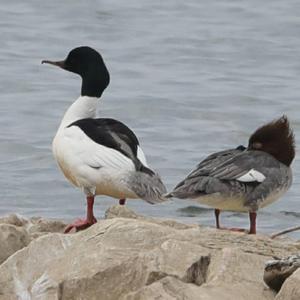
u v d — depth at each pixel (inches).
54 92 1025.5
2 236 385.4
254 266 337.1
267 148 458.6
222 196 444.5
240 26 1386.6
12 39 1285.7
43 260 355.9
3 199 673.6
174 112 963.3
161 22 1398.9
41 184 706.2
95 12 1434.5
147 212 639.1
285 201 664.4
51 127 891.4
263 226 621.6
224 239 360.8
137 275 333.7
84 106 533.3
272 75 1144.8
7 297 350.9
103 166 486.3
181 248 340.8
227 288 324.8
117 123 510.0
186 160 786.8
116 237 351.9
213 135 889.5
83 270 339.9
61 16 1411.2
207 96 1018.1
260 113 970.1
